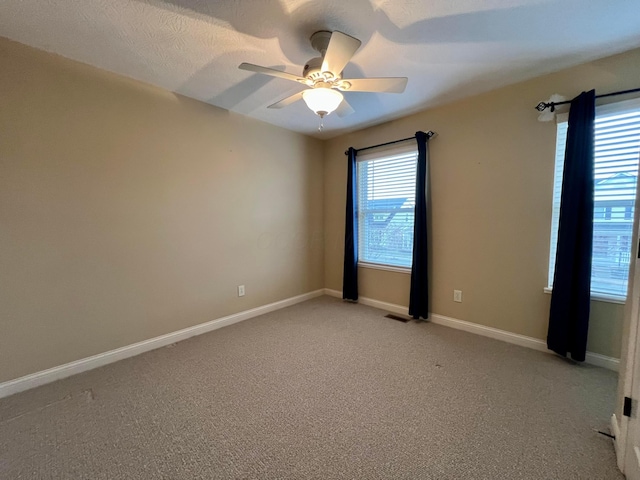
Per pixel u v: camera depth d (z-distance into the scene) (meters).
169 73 2.35
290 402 1.86
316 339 2.80
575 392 1.93
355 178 3.84
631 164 2.10
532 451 1.46
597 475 1.33
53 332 2.14
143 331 2.59
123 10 1.62
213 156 3.02
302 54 2.07
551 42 1.96
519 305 2.65
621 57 2.10
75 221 2.21
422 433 1.59
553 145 2.41
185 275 2.86
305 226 4.07
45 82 2.04
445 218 3.08
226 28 1.79
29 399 1.91
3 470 1.38
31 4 1.57
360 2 1.58
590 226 2.16
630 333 1.34
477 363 2.32
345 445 1.51
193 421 1.69
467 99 2.85
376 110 3.13
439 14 1.68
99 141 2.29
